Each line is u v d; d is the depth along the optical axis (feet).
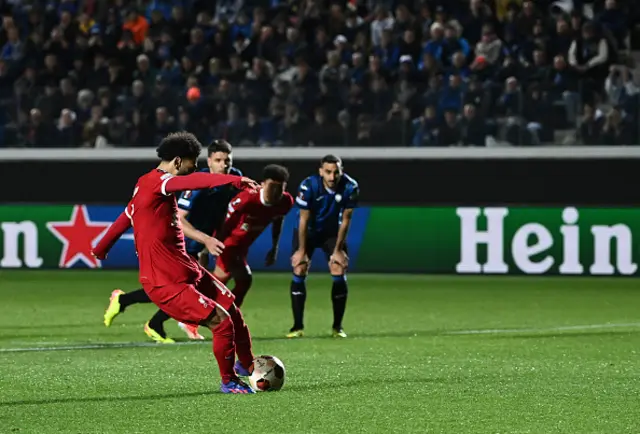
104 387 81.66
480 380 85.35
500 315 138.72
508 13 210.18
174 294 74.33
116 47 215.72
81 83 212.43
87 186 199.82
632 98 192.75
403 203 193.67
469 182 191.83
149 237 73.92
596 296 160.97
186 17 221.25
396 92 201.05
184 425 66.95
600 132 192.95
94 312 141.18
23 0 229.04
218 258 114.93
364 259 191.72
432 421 68.39
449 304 151.74
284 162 197.67
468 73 202.59
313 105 203.31
